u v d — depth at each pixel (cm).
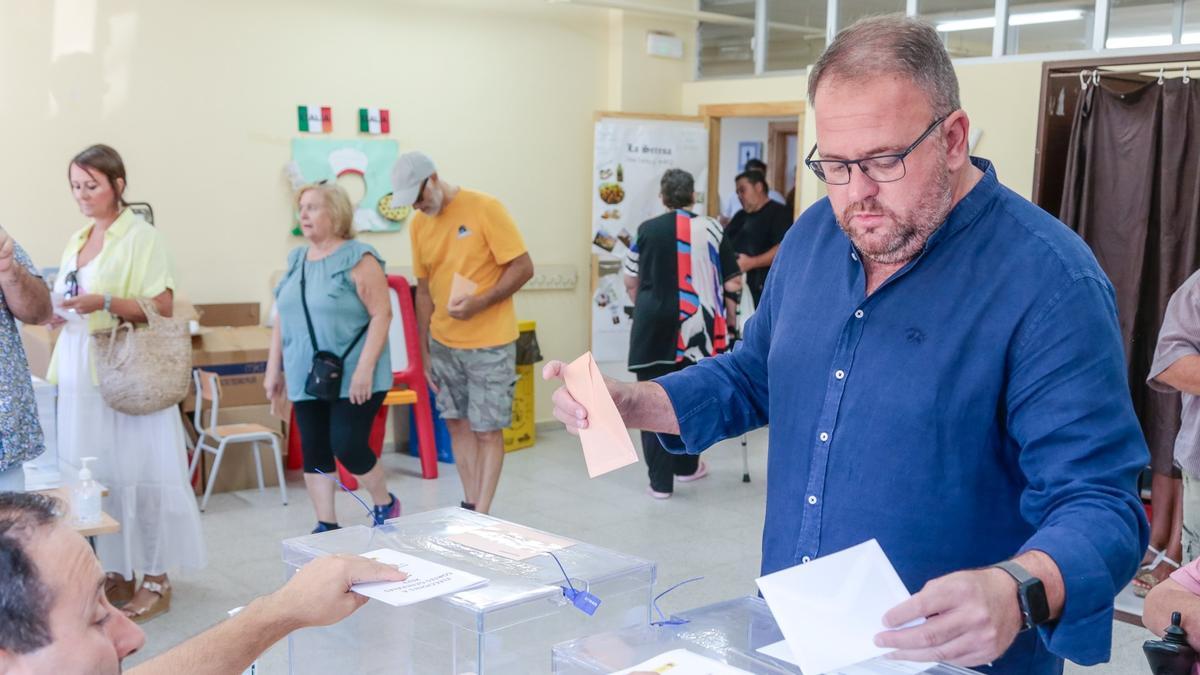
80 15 546
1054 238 149
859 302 159
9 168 537
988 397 148
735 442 703
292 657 170
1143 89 428
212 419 534
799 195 697
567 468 628
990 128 516
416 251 484
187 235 587
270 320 611
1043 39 545
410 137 659
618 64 738
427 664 148
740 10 743
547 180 722
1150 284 442
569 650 137
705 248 546
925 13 604
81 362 375
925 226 144
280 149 612
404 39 650
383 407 620
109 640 132
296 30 610
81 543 131
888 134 138
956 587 115
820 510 160
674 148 745
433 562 161
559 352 742
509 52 694
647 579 160
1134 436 141
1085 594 123
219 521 507
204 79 584
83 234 386
